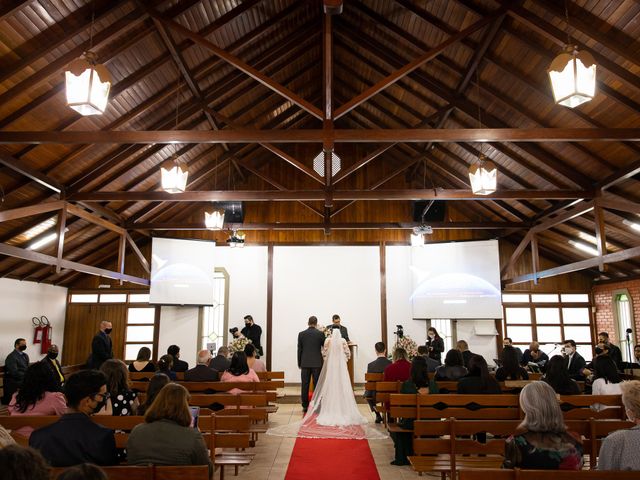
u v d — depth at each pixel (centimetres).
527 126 783
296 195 886
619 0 525
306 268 1241
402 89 912
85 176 823
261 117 1023
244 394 535
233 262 1240
